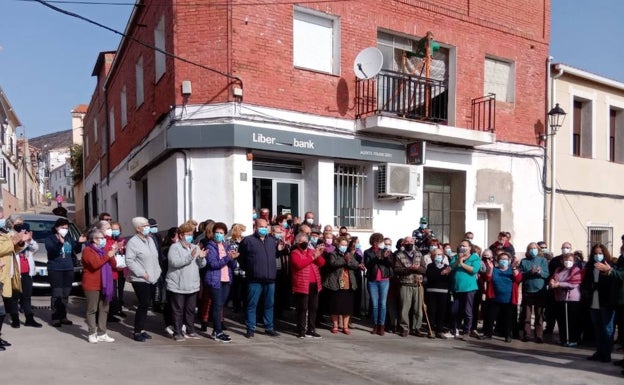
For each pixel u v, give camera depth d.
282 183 12.08
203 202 10.94
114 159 20.72
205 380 6.25
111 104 21.42
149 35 13.58
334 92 12.12
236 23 10.88
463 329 10.37
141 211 16.20
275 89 11.28
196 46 10.97
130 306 11.12
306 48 11.98
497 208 15.23
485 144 14.36
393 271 10.16
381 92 13.16
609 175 18.36
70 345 7.54
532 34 16.03
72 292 12.10
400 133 12.81
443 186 14.87
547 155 16.36
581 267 10.15
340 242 9.73
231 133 10.65
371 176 12.91
